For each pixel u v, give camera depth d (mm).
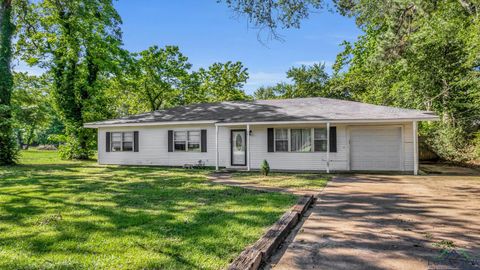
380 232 4828
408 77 18766
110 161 18438
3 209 6074
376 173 13273
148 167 16375
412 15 17016
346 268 3494
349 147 14617
